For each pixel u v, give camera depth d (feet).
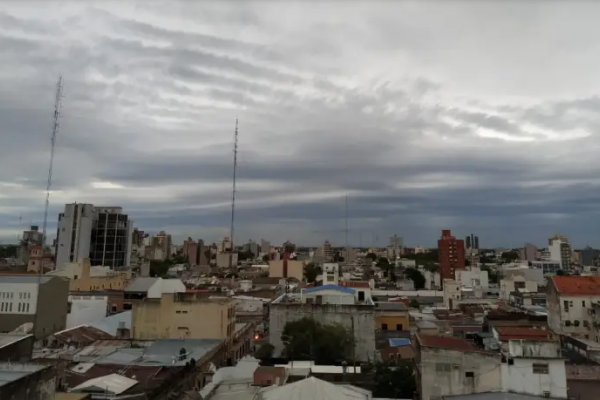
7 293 233.96
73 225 539.70
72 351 175.42
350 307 242.17
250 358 184.14
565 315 275.18
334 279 392.88
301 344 220.43
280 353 238.89
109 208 584.81
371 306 241.76
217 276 616.80
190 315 220.43
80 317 262.06
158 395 126.93
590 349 190.70
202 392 137.08
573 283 285.43
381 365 175.83
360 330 239.09
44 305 236.02
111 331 230.48
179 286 321.52
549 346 129.29
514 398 115.44
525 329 188.44
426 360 132.26
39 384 83.41
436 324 284.00
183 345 191.11
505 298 428.97
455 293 433.89
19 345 108.88
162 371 145.48
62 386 119.65
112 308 311.06
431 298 458.50
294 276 620.90
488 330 254.88
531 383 126.31
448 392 129.39
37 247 480.64
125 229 593.01
